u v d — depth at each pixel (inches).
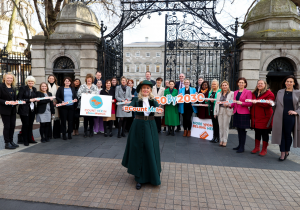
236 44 336.5
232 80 330.3
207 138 251.3
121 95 249.0
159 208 105.4
